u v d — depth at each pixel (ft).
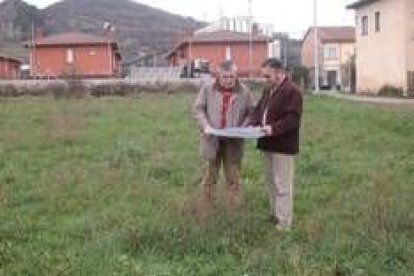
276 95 31.50
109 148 59.06
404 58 152.87
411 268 25.61
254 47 251.19
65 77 163.53
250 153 53.78
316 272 25.03
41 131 71.20
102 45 249.96
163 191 40.40
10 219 33.81
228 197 34.30
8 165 50.34
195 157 52.54
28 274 25.31
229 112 33.99
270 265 26.09
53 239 30.14
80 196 39.34
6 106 109.50
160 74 230.89
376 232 29.25
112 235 29.99
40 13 466.70
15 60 285.02
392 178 42.57
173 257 27.35
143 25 478.59
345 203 36.14
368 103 114.21
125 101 122.31
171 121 83.05
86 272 25.39
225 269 26.04
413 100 127.85
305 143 61.26
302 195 38.99
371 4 170.30
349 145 60.03
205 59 245.45
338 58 269.44
